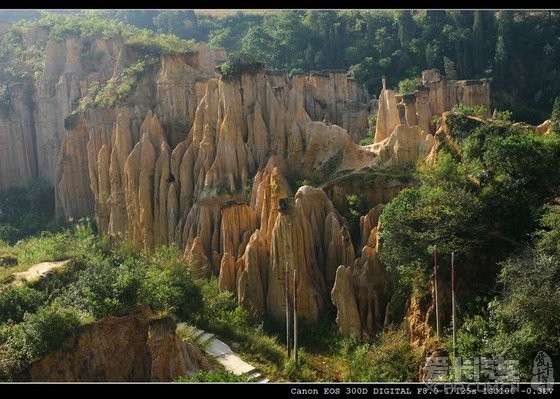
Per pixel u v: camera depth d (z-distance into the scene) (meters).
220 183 47.72
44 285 35.81
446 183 36.09
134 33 81.50
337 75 66.81
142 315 31.06
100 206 57.88
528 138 35.44
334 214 41.38
